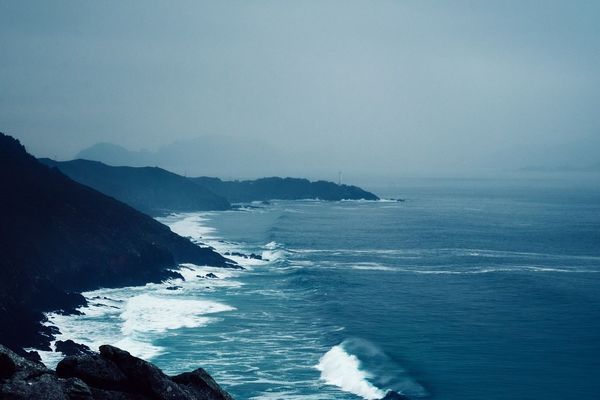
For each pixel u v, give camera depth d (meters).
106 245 71.88
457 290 69.81
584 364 42.97
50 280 59.34
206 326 52.06
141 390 16.78
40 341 45.28
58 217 72.00
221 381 38.88
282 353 44.66
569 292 68.12
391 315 57.06
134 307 57.69
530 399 36.78
